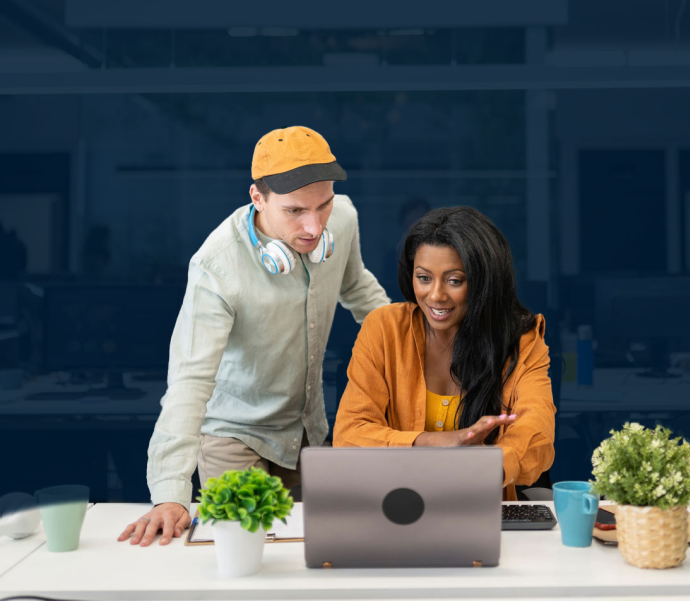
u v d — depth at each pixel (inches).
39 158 430.0
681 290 139.4
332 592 45.3
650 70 281.1
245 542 46.9
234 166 580.4
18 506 55.8
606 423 146.7
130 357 129.7
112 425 139.5
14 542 54.6
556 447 148.1
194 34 459.2
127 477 161.3
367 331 70.0
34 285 186.4
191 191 570.9
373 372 68.6
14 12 332.5
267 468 79.5
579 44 363.9
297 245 68.3
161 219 564.7
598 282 141.8
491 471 47.4
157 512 57.1
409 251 66.9
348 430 65.6
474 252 62.6
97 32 397.4
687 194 373.4
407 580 46.2
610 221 386.0
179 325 69.2
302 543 53.3
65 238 453.7
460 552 47.9
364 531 47.9
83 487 53.9
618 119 377.1
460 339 65.7
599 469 49.3
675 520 47.3
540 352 66.8
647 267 384.8
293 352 75.0
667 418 146.6
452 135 558.3
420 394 67.9
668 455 47.9
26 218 430.6
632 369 150.1
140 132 555.5
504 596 45.0
